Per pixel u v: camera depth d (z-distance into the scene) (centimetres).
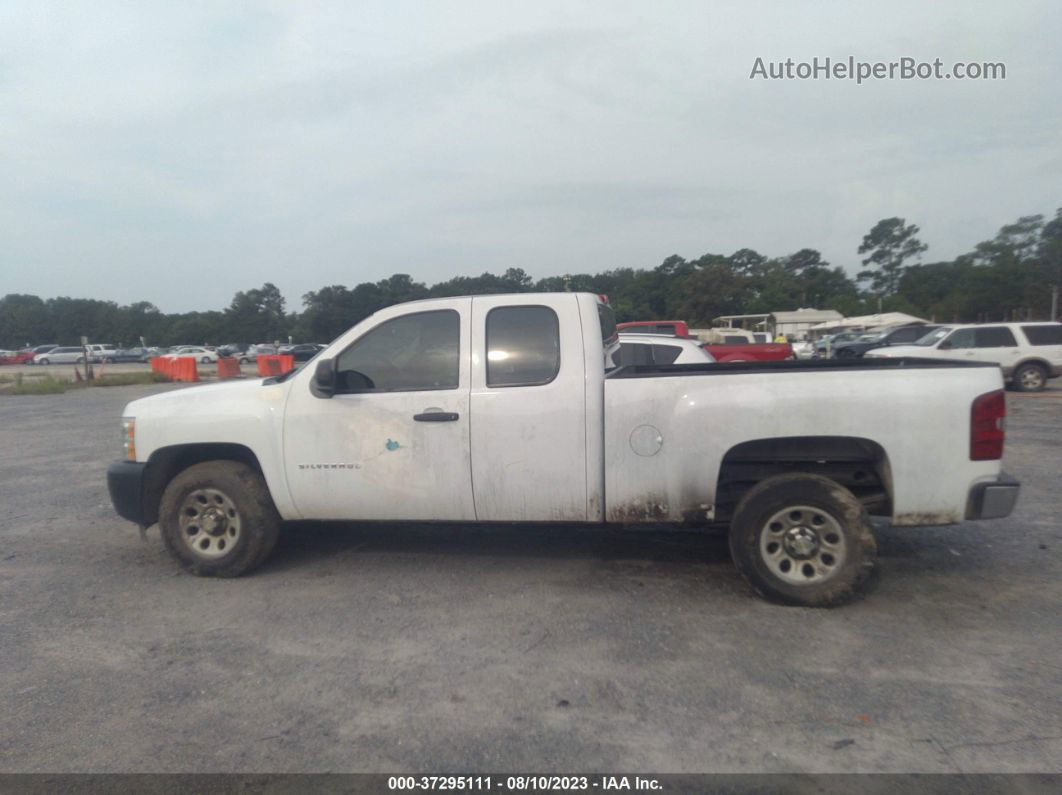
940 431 469
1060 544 613
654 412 494
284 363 3033
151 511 580
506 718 360
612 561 583
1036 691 377
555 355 516
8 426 1659
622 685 389
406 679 400
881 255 9794
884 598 500
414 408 521
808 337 5150
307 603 509
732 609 485
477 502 520
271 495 550
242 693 388
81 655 435
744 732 345
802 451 496
